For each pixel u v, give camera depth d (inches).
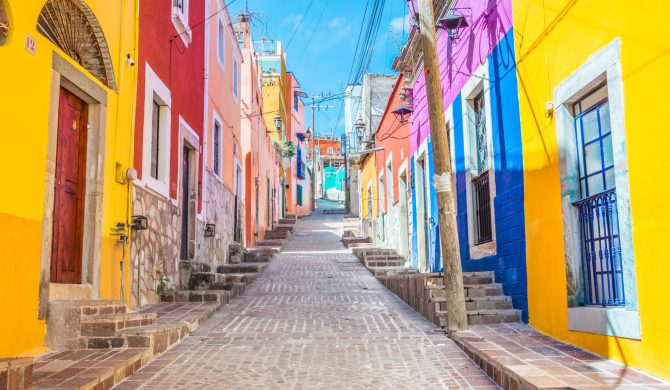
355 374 226.5
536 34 285.7
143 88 348.2
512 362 210.1
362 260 709.9
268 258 690.2
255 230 880.9
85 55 287.1
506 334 277.4
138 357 228.4
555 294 266.5
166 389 204.2
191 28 464.1
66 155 267.6
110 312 267.0
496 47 345.4
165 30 394.6
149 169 356.2
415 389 206.1
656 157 187.2
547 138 274.7
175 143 418.3
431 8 314.3
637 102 197.5
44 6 244.1
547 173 275.0
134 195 328.2
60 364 207.6
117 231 303.7
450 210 302.8
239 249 666.2
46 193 232.7
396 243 736.3
